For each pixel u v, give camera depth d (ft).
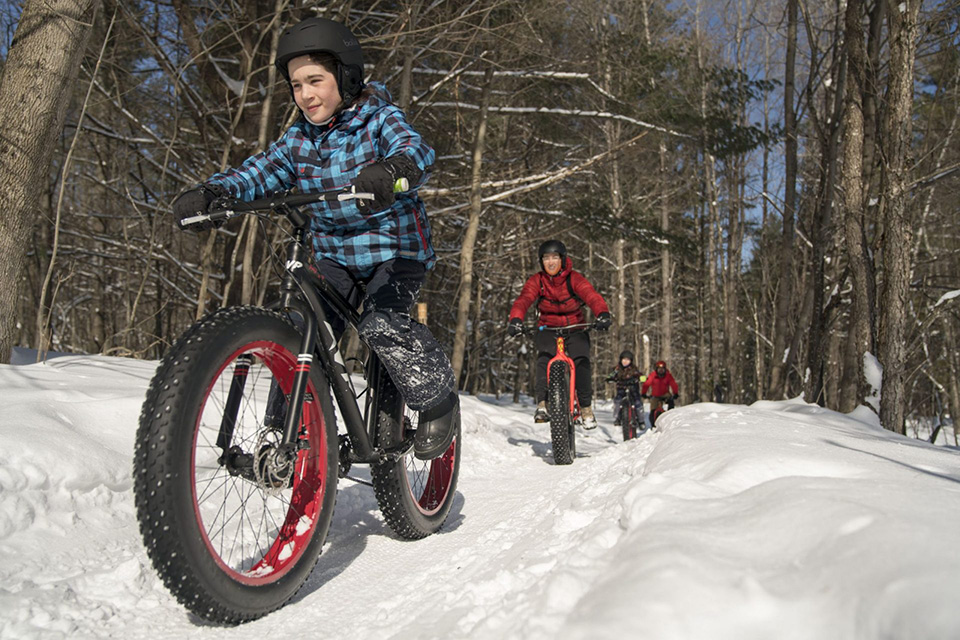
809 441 10.57
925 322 24.62
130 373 16.70
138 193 51.47
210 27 34.94
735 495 6.80
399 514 10.02
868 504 5.80
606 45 49.32
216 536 8.57
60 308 60.95
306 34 8.51
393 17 40.73
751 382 128.77
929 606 4.00
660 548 5.40
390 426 9.75
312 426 8.54
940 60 34.86
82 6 16.03
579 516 8.38
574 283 21.33
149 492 6.39
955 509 5.65
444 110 51.19
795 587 4.66
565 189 64.23
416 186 8.31
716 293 95.61
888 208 23.07
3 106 15.72
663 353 97.35
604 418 70.13
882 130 23.99
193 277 45.60
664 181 79.51
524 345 88.02
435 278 71.61
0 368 14.33
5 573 8.23
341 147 8.95
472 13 40.04
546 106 52.70
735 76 49.88
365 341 9.12
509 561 7.65
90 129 42.01
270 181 9.24
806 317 46.42
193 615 7.62
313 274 8.68
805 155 59.36
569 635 4.43
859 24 28.35
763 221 84.79
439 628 6.10
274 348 7.82
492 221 65.26
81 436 11.23
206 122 40.98
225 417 7.57
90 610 7.48
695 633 4.31
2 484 9.36
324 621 7.41
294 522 8.31
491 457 20.68
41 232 42.98
